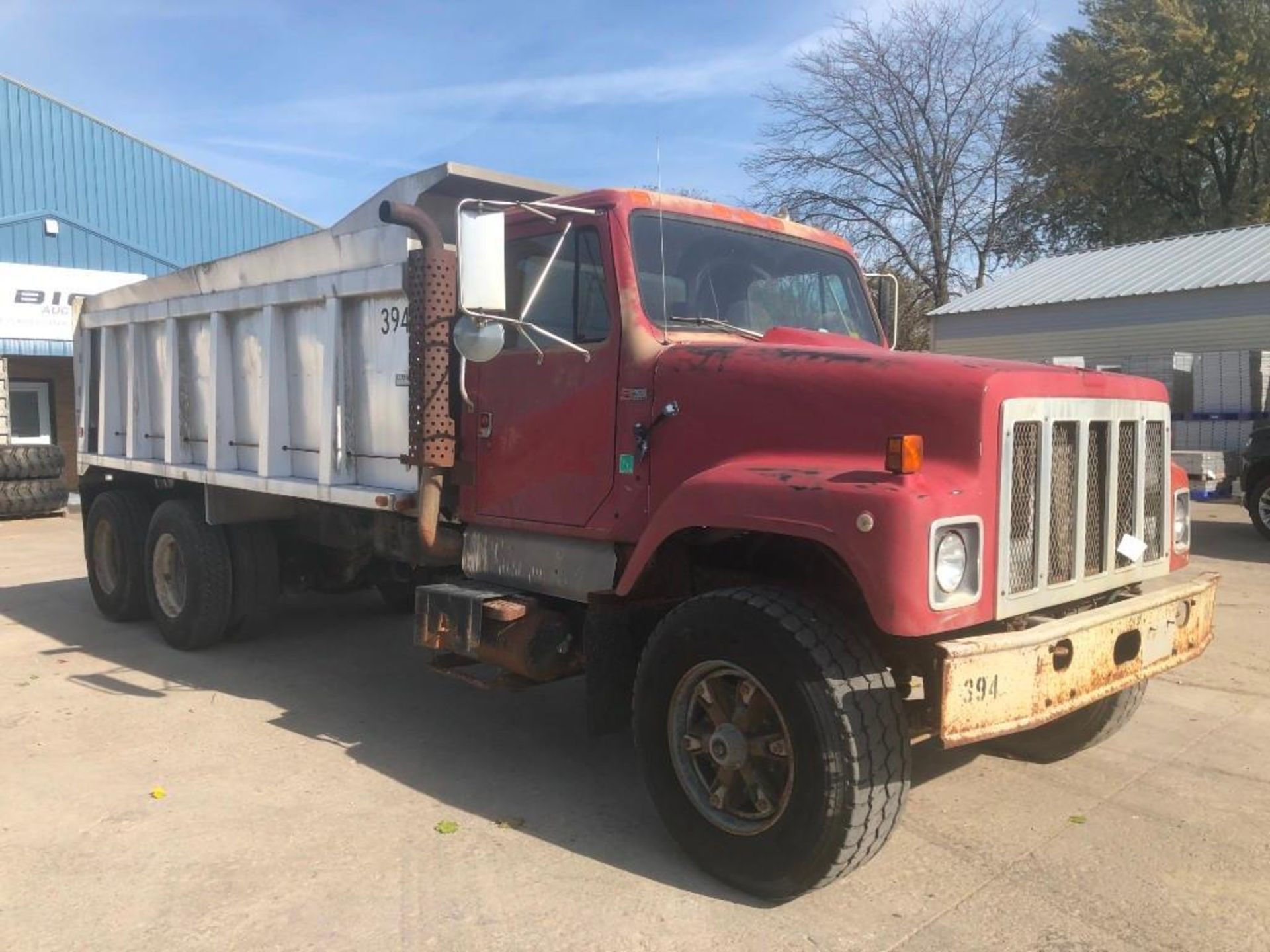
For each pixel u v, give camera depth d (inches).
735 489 134.5
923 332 1204.5
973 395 128.4
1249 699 223.5
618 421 160.7
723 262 177.3
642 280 162.4
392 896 136.3
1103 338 815.1
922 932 126.8
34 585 374.0
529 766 186.9
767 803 134.7
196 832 156.3
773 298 185.2
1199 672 244.2
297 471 232.8
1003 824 159.3
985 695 123.5
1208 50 1179.3
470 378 184.9
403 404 196.9
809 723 126.0
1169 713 214.5
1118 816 162.1
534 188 194.1
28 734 202.1
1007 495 129.9
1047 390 137.2
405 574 268.4
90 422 323.6
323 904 134.0
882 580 119.3
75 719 212.1
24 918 130.6
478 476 184.5
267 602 271.3
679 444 152.9
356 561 271.9
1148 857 147.4
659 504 154.7
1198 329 762.8
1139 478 156.2
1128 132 1269.7
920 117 1147.3
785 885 131.5
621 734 205.3
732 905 134.0
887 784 127.3
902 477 123.0
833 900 135.0
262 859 147.2
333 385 212.2
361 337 207.5
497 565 183.2
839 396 137.8
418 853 149.4
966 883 139.8
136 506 295.3
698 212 174.9
